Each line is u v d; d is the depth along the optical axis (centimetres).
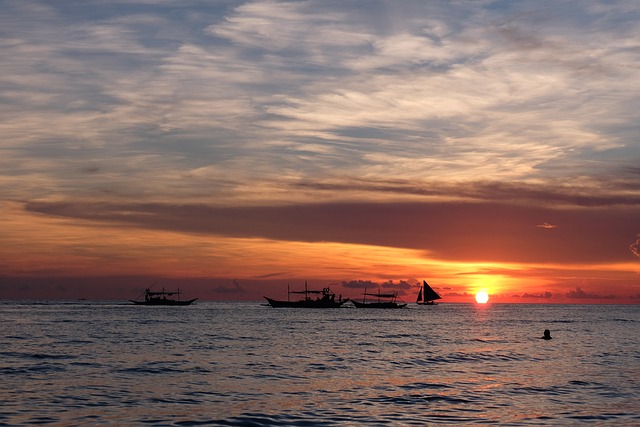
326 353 6862
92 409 3488
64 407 3531
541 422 3189
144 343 7931
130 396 3916
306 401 3784
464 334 10731
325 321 16150
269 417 3309
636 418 3284
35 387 4203
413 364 5812
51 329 11038
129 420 3222
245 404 3678
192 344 7869
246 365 5619
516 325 14662
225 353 6725
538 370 5353
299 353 6831
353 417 3309
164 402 3722
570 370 5353
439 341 8919
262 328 12119
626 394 4041
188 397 3906
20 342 7931
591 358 6425
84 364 5509
